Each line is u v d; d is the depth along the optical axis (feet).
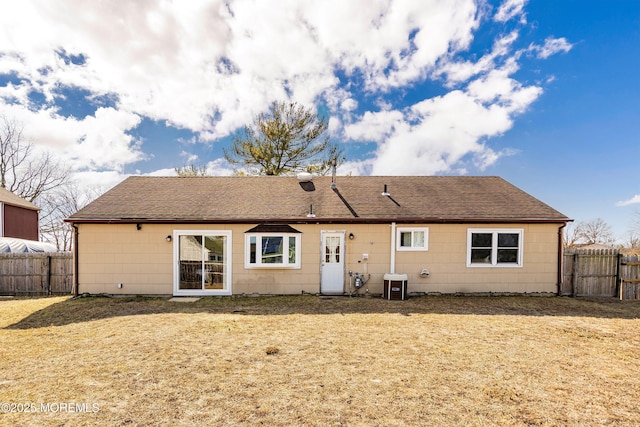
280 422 10.56
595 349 17.88
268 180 42.88
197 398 12.11
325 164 70.44
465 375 14.30
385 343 18.53
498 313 26.00
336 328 21.44
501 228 33.40
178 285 32.53
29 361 15.67
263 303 29.48
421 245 33.47
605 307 28.84
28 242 48.29
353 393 12.56
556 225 33.50
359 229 33.32
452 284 33.40
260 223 32.91
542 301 30.94
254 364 15.37
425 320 23.59
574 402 12.03
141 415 10.92
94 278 32.32
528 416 11.03
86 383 13.30
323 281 33.40
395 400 12.04
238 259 32.83
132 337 19.42
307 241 33.17
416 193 38.52
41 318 24.16
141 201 35.50
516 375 14.37
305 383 13.41
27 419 10.62
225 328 21.34
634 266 33.24
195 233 32.68
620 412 11.36
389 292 31.30
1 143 80.89
